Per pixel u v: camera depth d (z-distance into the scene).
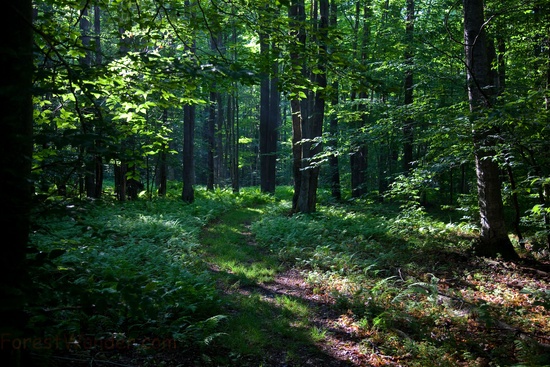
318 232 12.84
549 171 8.99
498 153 7.73
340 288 7.99
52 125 4.55
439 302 7.11
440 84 11.55
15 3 2.71
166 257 8.67
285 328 6.10
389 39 17.50
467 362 5.15
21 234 2.63
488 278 8.47
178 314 5.84
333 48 4.84
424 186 10.93
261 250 11.57
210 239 12.38
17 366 2.63
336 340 5.89
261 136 28.67
